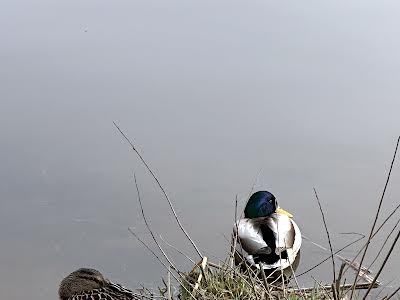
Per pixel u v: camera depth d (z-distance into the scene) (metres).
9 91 17.17
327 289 7.77
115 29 22.42
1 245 11.46
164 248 11.23
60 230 11.93
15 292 10.07
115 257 11.02
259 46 20.83
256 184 13.15
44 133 15.13
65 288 7.54
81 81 17.97
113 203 12.73
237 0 25.83
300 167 13.76
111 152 14.48
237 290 7.19
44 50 20.20
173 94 17.23
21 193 13.11
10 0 25.27
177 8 24.92
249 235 11.05
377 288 8.83
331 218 12.00
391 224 11.55
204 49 20.59
